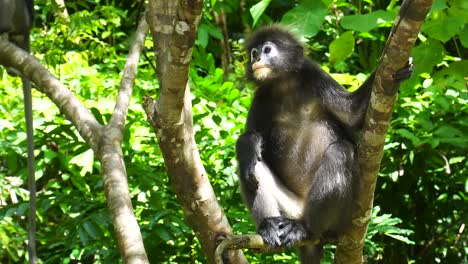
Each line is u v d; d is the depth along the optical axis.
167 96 5.74
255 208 7.60
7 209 8.70
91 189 10.55
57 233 9.12
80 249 9.26
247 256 9.59
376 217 9.48
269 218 7.32
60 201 9.48
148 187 9.09
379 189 12.05
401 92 10.83
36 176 10.80
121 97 7.47
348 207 7.14
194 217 6.36
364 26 9.10
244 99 11.52
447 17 8.43
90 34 13.78
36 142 9.25
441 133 10.45
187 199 6.28
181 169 6.19
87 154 10.12
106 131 6.82
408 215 12.27
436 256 13.01
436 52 8.80
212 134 10.52
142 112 10.59
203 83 11.51
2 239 9.26
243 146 7.70
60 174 11.73
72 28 12.43
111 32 14.41
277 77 8.24
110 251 8.95
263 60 8.23
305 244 7.34
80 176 10.98
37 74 7.36
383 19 9.16
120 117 7.11
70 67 12.60
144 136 10.02
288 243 7.23
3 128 11.22
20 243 10.12
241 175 7.57
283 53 8.25
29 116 9.07
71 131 9.06
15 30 10.84
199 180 6.25
